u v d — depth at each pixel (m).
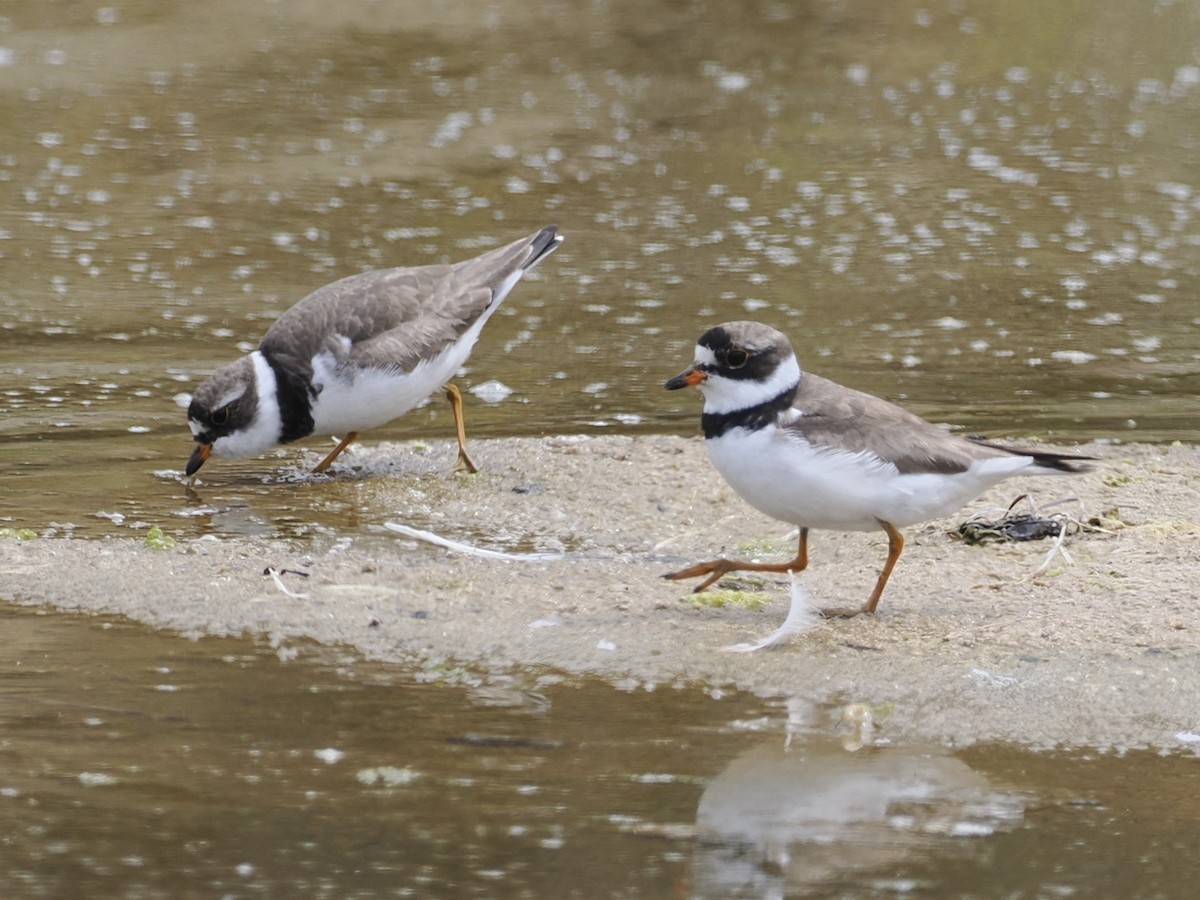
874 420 8.90
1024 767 7.54
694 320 16.56
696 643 9.08
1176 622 9.16
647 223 19.84
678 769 7.48
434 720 8.02
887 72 27.11
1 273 17.58
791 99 25.56
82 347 15.45
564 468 12.59
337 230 19.28
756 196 21.03
